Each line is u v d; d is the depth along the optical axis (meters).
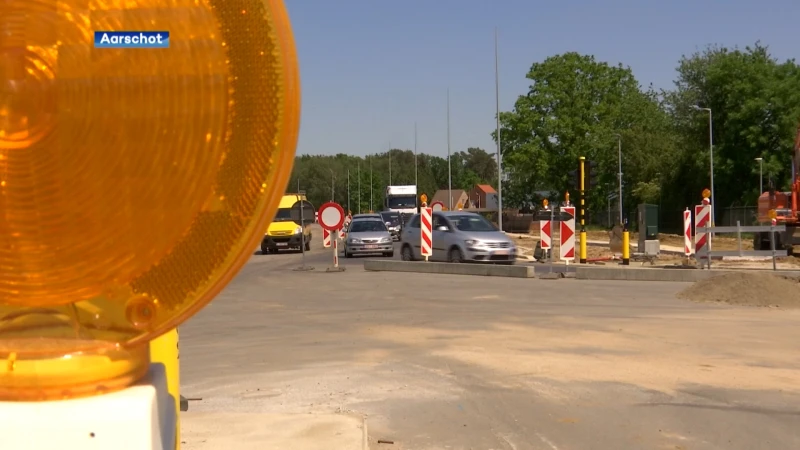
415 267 22.09
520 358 8.69
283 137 1.41
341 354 9.10
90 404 1.45
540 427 6.10
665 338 9.89
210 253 1.45
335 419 5.51
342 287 17.41
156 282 1.48
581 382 7.56
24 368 1.45
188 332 11.11
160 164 1.40
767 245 26.92
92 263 1.42
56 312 1.50
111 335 1.51
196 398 6.95
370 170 114.06
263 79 1.41
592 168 24.86
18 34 1.35
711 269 19.20
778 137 62.59
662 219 69.50
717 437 5.85
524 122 72.56
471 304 13.70
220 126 1.41
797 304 12.98
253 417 5.57
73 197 1.39
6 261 1.40
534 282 17.97
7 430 1.42
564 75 72.75
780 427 6.09
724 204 65.00
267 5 1.40
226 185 1.43
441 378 7.76
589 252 33.69
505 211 75.00
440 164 159.38
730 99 63.84
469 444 5.68
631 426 6.12
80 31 1.36
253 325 11.70
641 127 73.81
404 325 11.27
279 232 37.00
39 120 1.36
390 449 5.55
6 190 1.37
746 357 8.69
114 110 1.38
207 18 1.39
